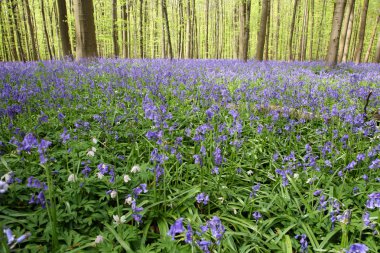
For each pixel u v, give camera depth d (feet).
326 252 9.57
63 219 9.38
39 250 8.37
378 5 85.30
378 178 12.45
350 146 15.02
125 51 80.48
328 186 12.94
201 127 13.65
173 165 13.16
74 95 22.17
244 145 16.22
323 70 45.60
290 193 12.68
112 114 18.79
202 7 139.64
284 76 34.17
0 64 41.55
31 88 21.97
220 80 30.01
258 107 20.54
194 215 10.68
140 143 15.20
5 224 8.87
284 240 10.15
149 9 105.91
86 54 44.57
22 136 13.76
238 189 12.80
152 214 10.48
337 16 46.24
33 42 75.97
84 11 43.39
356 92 22.98
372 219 10.42
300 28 119.03
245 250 9.64
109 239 9.10
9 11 68.39
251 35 138.41
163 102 19.92
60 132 15.31
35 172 11.49
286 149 16.57
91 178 11.18
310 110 21.26
